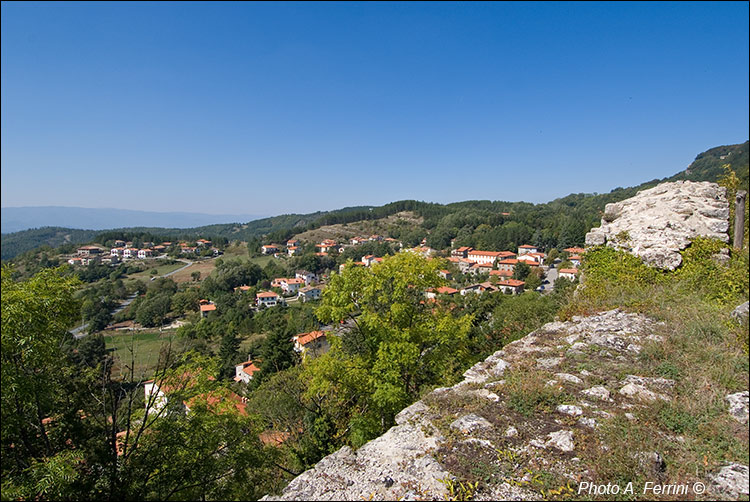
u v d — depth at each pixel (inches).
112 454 351.3
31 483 301.9
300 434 563.8
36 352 364.8
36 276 440.8
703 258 353.1
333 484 133.6
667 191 443.8
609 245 428.8
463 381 211.8
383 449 152.2
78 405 407.8
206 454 400.8
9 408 346.3
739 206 372.2
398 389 403.9
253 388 1196.5
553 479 126.3
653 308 280.5
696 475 124.0
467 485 126.3
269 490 451.8
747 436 138.6
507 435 151.9
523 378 195.9
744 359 186.4
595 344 235.0
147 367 441.1
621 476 124.6
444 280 489.7
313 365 456.4
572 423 156.1
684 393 170.1
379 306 478.6
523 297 872.3
